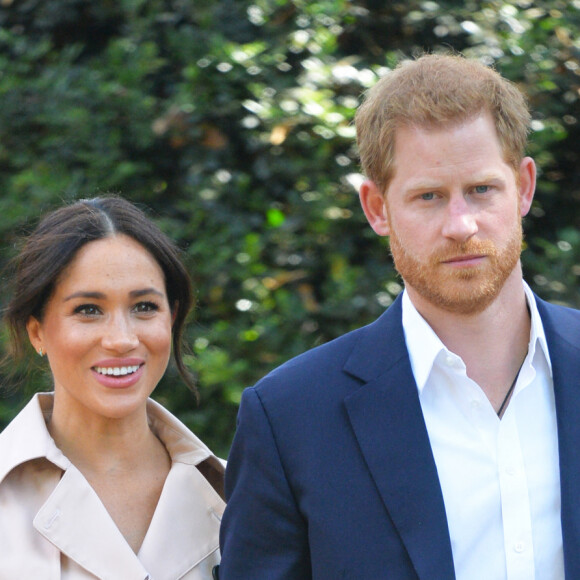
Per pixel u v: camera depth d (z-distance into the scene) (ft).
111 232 33.53
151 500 35.01
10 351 35.81
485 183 28.48
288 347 57.67
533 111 58.90
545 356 30.01
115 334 32.99
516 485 28.78
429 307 30.12
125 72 62.90
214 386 57.26
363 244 60.08
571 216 62.95
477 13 62.08
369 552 28.89
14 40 66.59
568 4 62.08
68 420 34.53
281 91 59.82
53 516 32.94
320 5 61.36
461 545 28.58
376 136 29.68
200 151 61.93
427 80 29.01
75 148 62.49
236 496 31.32
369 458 29.55
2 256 59.26
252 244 58.39
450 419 29.76
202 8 64.13
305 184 59.72
